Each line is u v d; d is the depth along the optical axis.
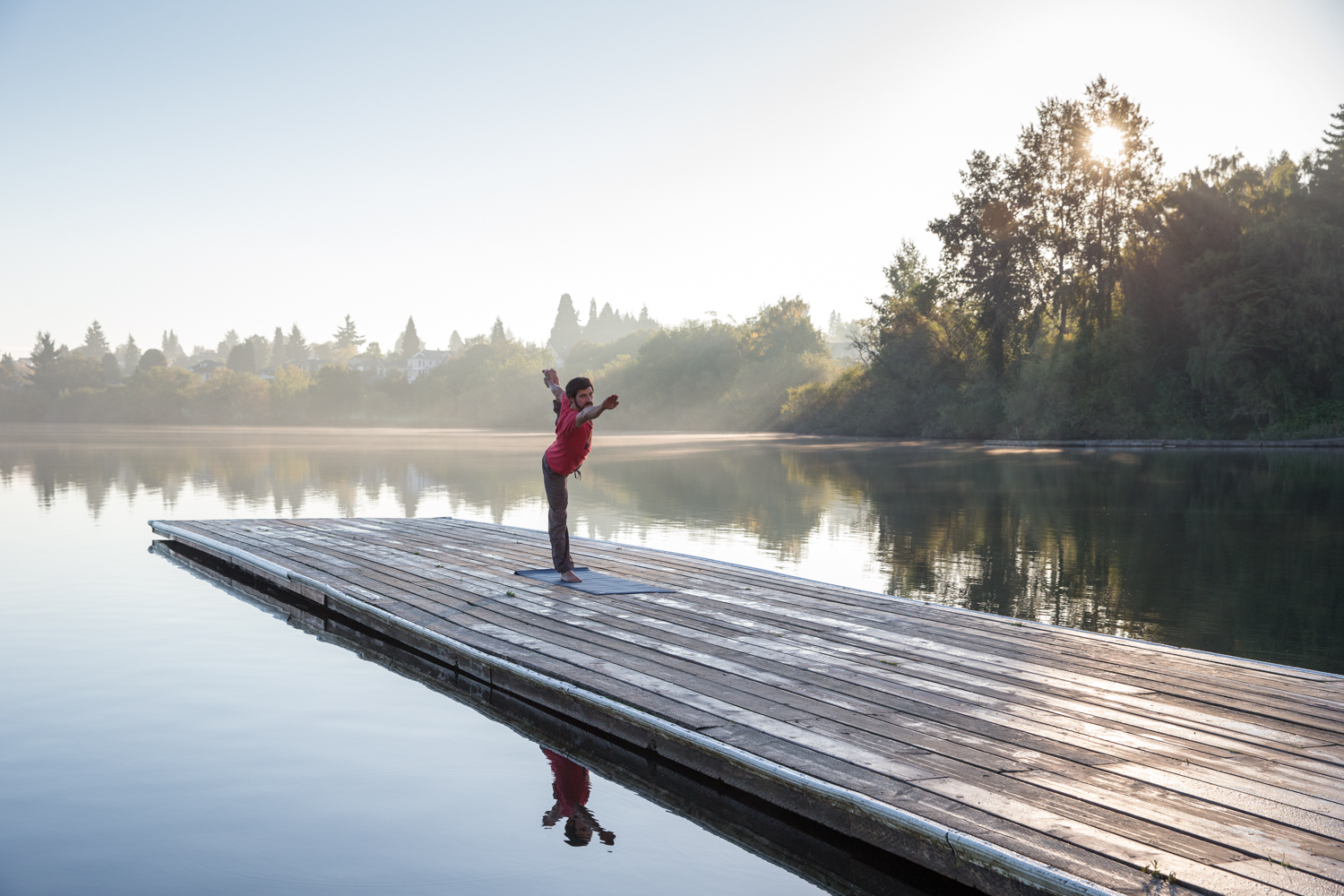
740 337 89.50
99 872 3.16
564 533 7.69
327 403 117.06
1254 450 37.28
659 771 4.27
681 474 25.94
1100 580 9.91
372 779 4.12
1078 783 3.38
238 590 8.95
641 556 9.20
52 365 132.00
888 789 3.35
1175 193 45.00
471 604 6.89
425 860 3.31
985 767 3.55
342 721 4.96
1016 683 4.70
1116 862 2.78
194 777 4.11
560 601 6.94
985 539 12.99
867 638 5.71
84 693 5.48
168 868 3.19
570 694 4.78
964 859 2.96
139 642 6.84
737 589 7.41
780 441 53.38
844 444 47.88
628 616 6.39
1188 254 44.31
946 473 26.20
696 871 3.28
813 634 5.81
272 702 5.30
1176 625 7.86
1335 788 3.32
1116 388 44.69
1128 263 47.12
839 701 4.42
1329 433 38.25
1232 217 43.53
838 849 3.49
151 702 5.29
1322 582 9.73
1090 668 4.98
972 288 52.12
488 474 26.22
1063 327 49.28
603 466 29.55
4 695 5.42
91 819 3.63
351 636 7.03
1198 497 18.89
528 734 4.79
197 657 6.39
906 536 13.37
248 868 3.21
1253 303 39.81
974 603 8.74
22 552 11.49
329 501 18.50
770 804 3.76
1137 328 44.84
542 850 3.42
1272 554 11.67
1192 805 3.18
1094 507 17.08
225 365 190.00
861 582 9.83
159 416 118.81
